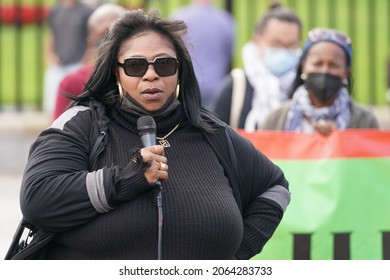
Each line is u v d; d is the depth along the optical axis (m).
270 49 14.69
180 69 8.58
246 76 14.63
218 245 8.16
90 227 8.01
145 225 7.96
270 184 9.01
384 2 27.05
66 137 8.25
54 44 23.83
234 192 8.65
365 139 11.70
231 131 8.89
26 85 26.98
